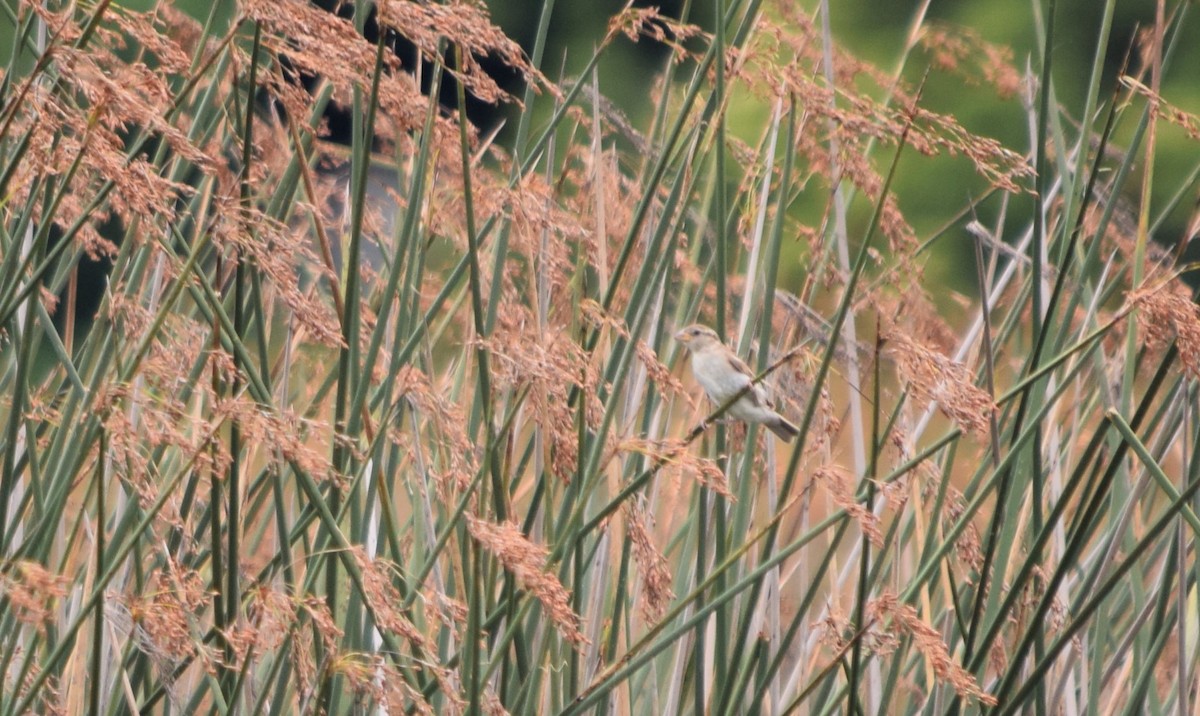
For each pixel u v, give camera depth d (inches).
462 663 265.4
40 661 286.8
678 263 348.8
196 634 251.0
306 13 245.3
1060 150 331.6
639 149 362.0
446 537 258.5
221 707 251.6
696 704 289.3
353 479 262.1
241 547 309.0
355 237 259.1
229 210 238.1
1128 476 322.3
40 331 321.7
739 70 304.8
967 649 270.4
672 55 348.5
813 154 328.5
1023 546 331.6
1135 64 1109.7
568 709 255.3
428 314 308.8
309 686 257.9
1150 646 293.1
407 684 248.2
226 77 325.4
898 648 301.1
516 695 299.4
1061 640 259.6
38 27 319.9
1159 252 357.4
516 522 290.8
